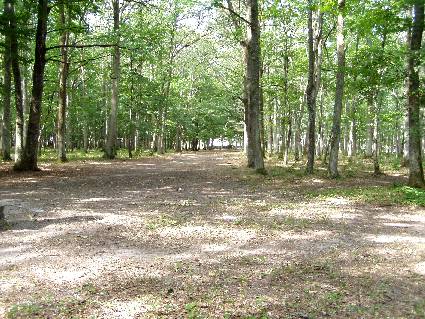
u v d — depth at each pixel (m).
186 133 63.69
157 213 11.18
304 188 16.61
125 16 34.16
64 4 21.91
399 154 46.97
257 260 7.24
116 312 5.05
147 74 44.56
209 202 13.14
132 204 12.48
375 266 7.00
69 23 22.31
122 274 6.41
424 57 13.76
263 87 31.67
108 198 13.49
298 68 30.17
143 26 28.38
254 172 21.69
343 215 11.30
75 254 7.39
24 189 15.09
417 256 7.59
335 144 20.00
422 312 5.16
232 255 7.52
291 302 5.43
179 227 9.61
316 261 7.23
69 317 4.90
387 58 15.53
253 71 21.20
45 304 5.27
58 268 6.64
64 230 9.05
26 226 9.37
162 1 39.31
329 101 40.81
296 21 27.89
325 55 31.25
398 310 5.23
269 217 10.97
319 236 9.02
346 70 17.81
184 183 17.95
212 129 65.88
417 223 10.39
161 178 19.73
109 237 8.59
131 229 9.30
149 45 23.55
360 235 9.16
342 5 18.55
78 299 5.45
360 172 23.59
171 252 7.65
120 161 31.25
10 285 5.92
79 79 43.03
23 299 5.43
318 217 11.03
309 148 21.88
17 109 21.42
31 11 20.33
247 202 13.25
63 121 28.00
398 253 7.78
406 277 6.46
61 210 11.24
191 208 12.06
